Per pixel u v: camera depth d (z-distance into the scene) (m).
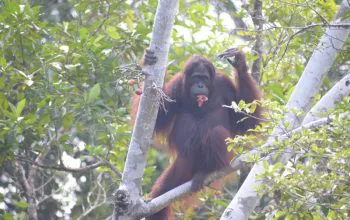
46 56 13.70
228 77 12.83
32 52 13.83
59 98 13.37
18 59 13.99
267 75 14.35
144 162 10.48
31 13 13.71
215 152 11.73
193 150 12.13
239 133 12.50
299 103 11.19
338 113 10.02
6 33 13.57
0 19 13.59
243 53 11.97
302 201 9.45
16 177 14.54
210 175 11.73
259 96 12.09
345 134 9.50
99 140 14.38
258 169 10.68
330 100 11.20
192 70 12.43
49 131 13.67
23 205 13.92
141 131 10.34
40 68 13.27
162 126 12.45
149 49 10.08
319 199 9.80
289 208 9.51
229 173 11.62
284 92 14.47
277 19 13.80
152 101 10.18
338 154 9.22
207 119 12.37
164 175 12.51
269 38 14.02
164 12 10.03
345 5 11.68
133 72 10.17
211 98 12.55
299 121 10.96
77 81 13.92
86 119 13.64
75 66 13.55
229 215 10.52
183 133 12.34
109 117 13.74
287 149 10.12
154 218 12.41
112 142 14.09
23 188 14.59
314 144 9.48
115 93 14.00
